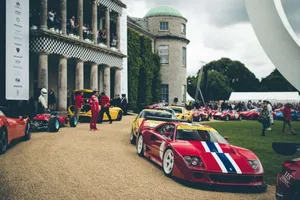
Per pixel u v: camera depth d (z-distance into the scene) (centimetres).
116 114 2066
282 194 480
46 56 1998
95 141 1145
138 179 670
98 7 2728
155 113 1262
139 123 1164
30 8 2239
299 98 6112
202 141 751
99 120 1830
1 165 718
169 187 626
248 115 3309
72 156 854
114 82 3153
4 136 854
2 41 1543
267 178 770
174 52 4359
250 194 629
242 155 695
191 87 7856
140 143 957
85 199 518
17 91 1594
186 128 798
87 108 1811
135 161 862
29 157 814
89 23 2923
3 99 1559
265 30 866
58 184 594
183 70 4491
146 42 3775
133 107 3434
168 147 723
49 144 1019
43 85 1977
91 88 2528
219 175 632
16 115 1016
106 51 2642
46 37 1988
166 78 4325
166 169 723
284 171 488
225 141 780
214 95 7412
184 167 649
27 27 1647
